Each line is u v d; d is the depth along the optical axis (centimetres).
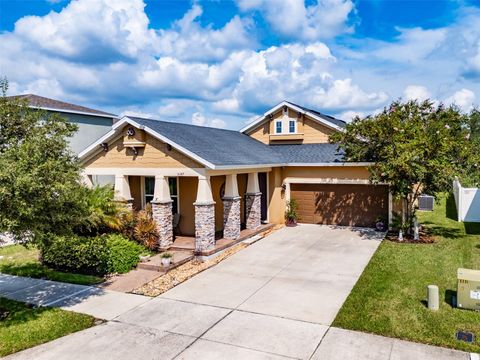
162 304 980
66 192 870
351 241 1614
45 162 859
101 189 1494
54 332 828
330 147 2089
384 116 1611
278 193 2005
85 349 753
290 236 1741
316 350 724
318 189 1992
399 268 1208
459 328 789
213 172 1466
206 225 1409
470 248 1425
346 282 1110
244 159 1625
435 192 1582
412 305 912
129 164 1573
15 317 912
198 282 1150
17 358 727
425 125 1599
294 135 2205
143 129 1490
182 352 731
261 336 789
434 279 1091
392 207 1789
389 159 1503
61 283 1170
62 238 1025
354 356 697
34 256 1483
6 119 948
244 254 1453
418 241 1565
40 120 1045
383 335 775
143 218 1469
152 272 1258
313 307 934
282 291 1054
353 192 1914
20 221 830
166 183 1514
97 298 1033
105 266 1238
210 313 916
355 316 867
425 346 725
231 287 1098
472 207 1970
